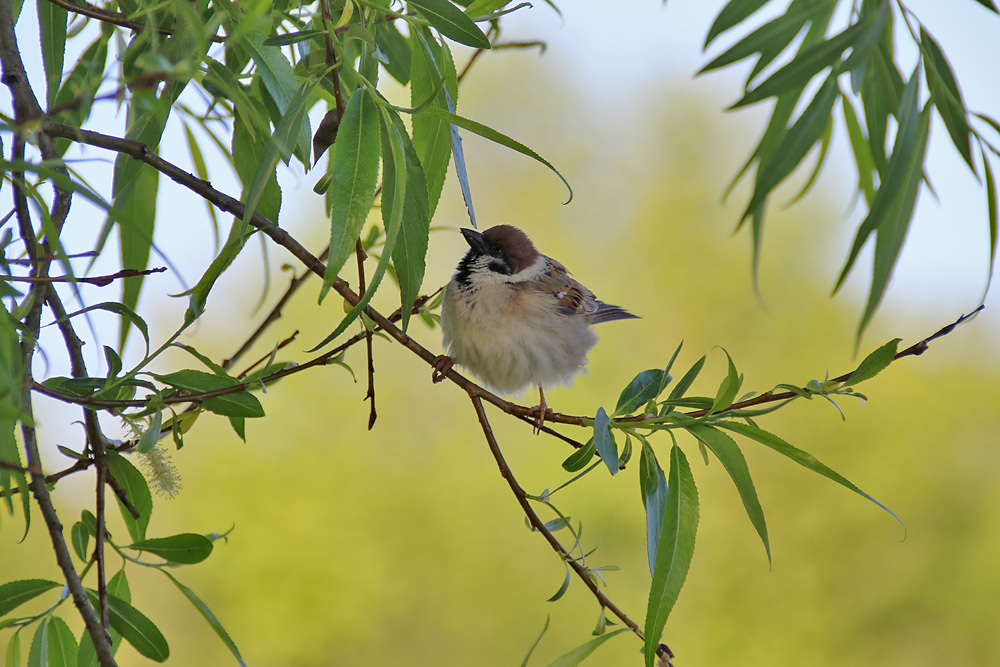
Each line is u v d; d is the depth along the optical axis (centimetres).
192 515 1333
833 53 335
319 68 311
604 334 1577
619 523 1360
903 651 1406
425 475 1395
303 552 1330
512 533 1373
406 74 423
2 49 311
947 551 1429
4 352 262
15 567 941
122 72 307
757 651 1399
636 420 348
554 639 1323
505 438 1434
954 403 1534
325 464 1378
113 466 364
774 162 358
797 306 1627
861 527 1462
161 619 1281
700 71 367
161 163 331
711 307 1622
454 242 1498
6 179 268
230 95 309
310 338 1377
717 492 1485
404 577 1345
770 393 351
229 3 304
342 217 272
